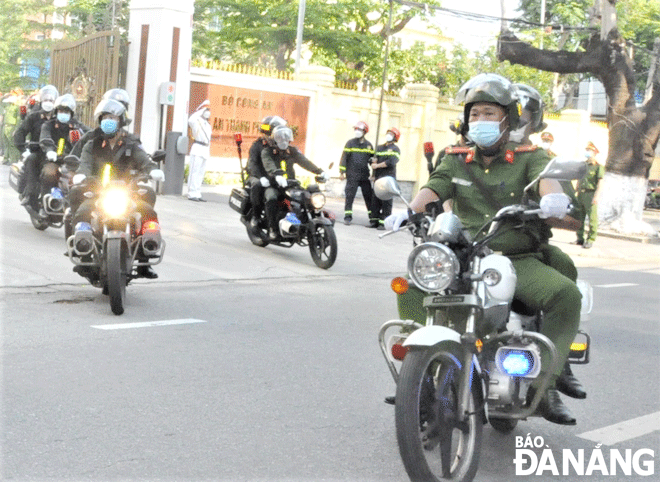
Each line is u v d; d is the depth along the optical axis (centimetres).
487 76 464
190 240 1258
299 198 1177
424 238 448
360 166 1702
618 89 2103
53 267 965
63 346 646
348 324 811
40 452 430
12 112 2211
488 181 473
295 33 3172
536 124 614
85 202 803
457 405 416
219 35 3409
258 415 514
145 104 1753
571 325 460
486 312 426
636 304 1068
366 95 2508
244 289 971
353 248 1396
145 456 434
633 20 3119
